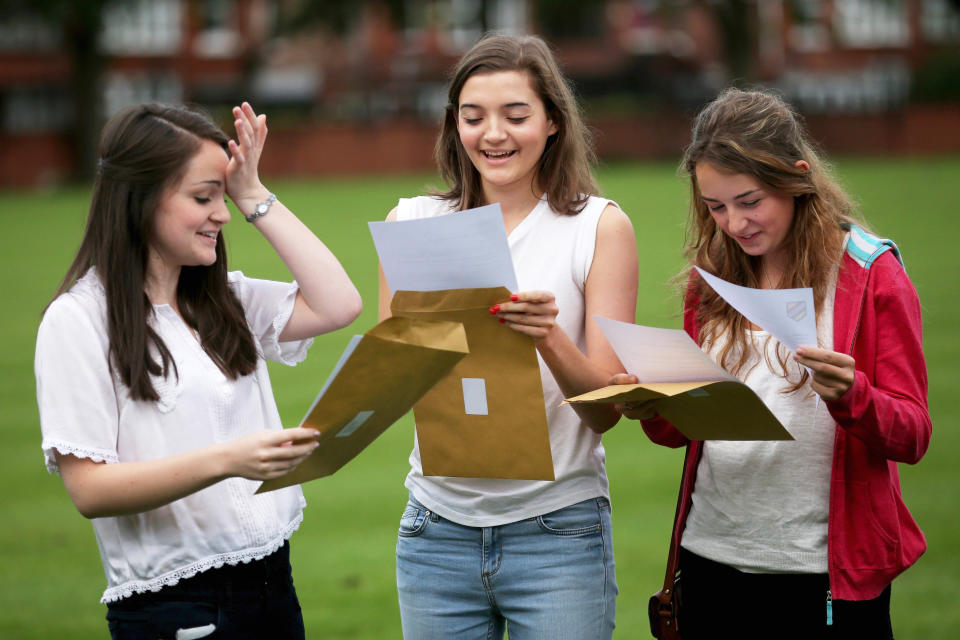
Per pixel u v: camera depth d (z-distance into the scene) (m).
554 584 6.31
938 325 21.92
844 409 5.52
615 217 6.44
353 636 9.69
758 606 6.14
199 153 5.62
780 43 101.50
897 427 5.61
